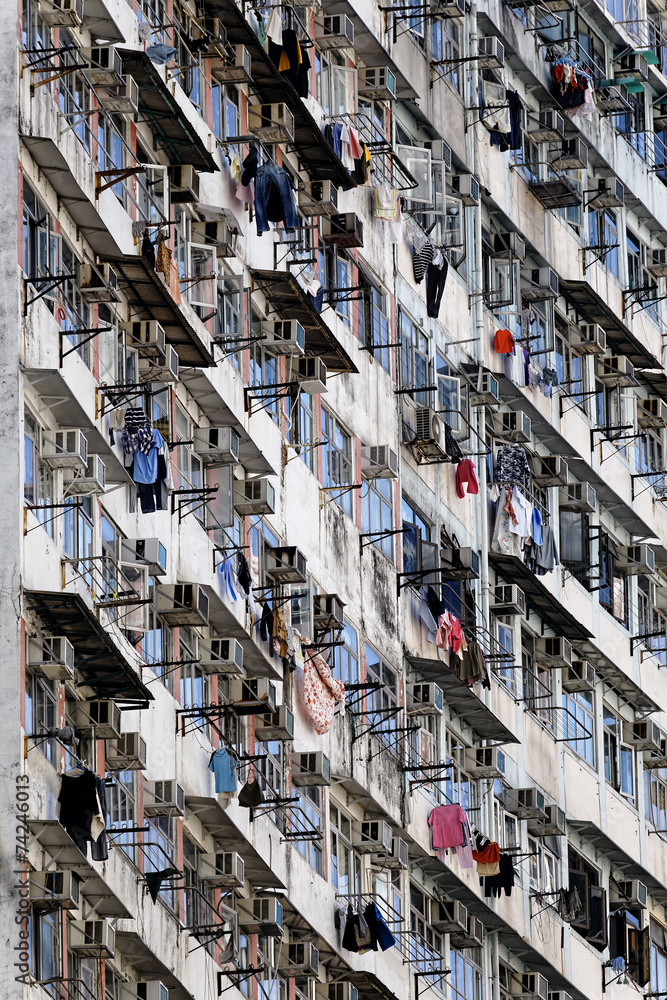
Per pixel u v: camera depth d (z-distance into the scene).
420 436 90.44
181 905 72.62
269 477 80.19
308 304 81.00
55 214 68.69
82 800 65.12
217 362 76.31
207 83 78.25
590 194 110.06
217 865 74.81
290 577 79.62
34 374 66.00
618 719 107.00
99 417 69.12
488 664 94.88
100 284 69.12
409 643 88.75
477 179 97.25
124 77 70.38
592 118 109.06
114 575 69.88
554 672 101.00
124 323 71.75
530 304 102.56
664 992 104.69
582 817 101.31
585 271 108.19
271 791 78.38
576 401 105.44
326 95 87.75
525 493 97.88
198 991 72.81
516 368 99.38
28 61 67.19
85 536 68.56
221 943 75.12
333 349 83.25
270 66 79.81
